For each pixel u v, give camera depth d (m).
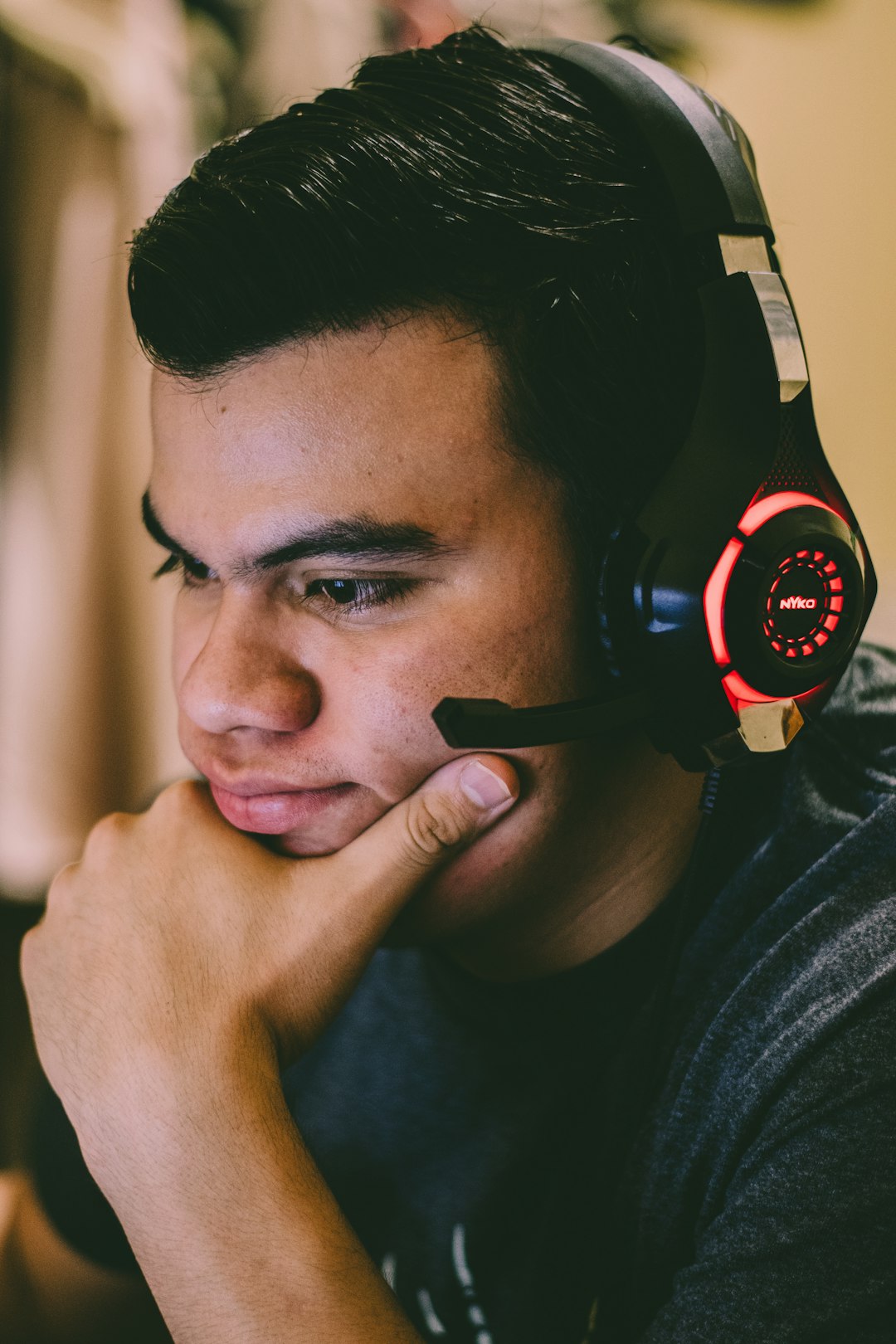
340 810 0.63
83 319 1.67
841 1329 0.50
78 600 1.71
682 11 2.43
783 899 0.62
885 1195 0.50
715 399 0.56
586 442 0.57
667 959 0.64
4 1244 0.85
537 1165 0.74
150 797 0.87
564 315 0.55
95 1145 0.59
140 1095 0.58
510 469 0.55
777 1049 0.56
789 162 2.74
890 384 3.04
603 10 2.19
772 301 0.55
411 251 0.52
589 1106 0.71
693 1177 0.60
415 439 0.53
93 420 1.69
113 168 1.65
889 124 2.89
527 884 0.65
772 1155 0.54
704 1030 0.62
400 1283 0.77
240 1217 0.55
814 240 2.83
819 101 2.76
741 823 0.69
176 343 0.54
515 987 0.72
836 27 2.73
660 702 0.57
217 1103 0.57
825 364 2.93
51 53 1.52
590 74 0.62
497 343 0.54
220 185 0.54
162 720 1.85
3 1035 1.67
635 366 0.58
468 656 0.57
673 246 0.58
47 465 1.69
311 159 0.53
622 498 0.58
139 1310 0.83
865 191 2.89
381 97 0.58
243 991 0.61
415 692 0.57
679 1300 0.53
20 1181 0.91
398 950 0.82
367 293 0.52
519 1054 0.74
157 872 0.66
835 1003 0.55
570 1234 0.70
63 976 0.64
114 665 1.76
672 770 0.67
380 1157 0.80
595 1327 0.65
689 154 0.58
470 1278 0.74
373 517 0.54
